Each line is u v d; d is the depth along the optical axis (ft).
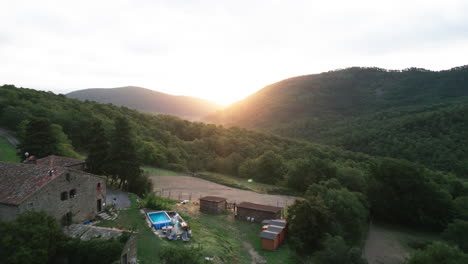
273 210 172.96
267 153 355.77
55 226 84.74
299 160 316.81
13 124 255.70
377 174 221.05
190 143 467.93
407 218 204.74
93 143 180.65
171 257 81.46
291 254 133.08
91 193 124.06
